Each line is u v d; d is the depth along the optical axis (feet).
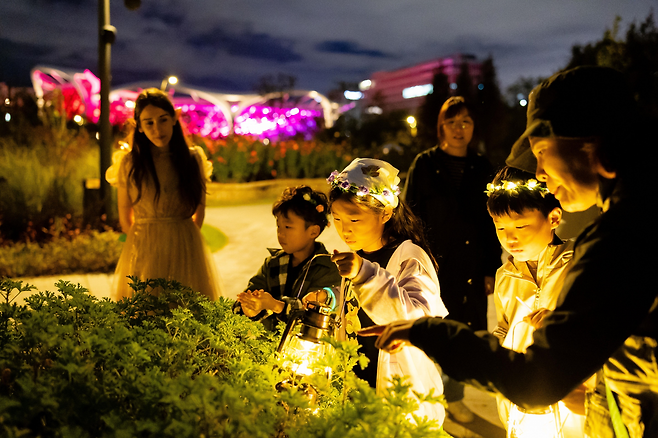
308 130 99.76
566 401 5.48
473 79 67.67
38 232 26.37
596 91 4.07
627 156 4.12
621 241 3.88
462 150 12.38
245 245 28.22
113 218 27.99
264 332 6.50
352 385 4.30
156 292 10.94
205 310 6.73
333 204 6.60
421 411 6.18
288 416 4.44
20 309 5.94
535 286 6.55
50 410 3.99
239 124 93.76
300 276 8.23
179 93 102.47
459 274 11.95
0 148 32.71
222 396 4.03
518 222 6.20
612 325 3.73
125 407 4.57
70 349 4.53
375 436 3.98
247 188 48.44
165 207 11.49
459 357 3.96
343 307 6.68
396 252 6.63
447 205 12.03
